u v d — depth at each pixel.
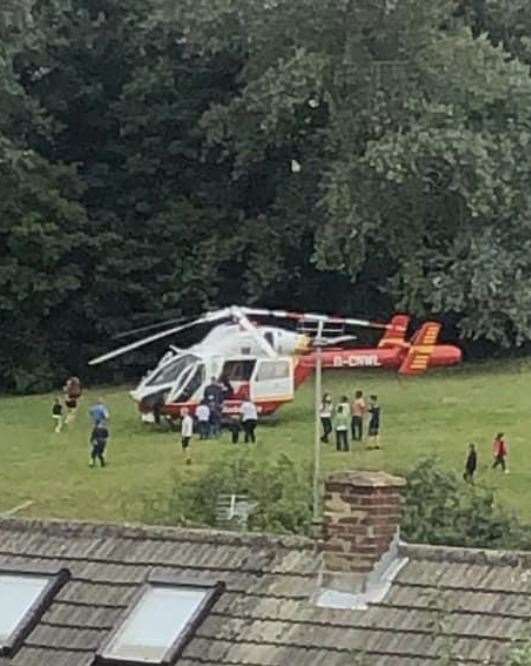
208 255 78.44
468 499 35.84
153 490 49.38
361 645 18.66
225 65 80.62
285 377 60.00
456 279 71.50
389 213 71.50
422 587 19.25
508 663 16.77
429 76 71.56
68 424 63.91
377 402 61.59
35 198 78.00
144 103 81.38
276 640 19.08
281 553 20.41
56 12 80.12
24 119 79.62
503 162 71.38
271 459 51.88
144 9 80.25
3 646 19.83
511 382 68.88
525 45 77.69
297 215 77.38
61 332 78.88
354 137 71.75
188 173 81.81
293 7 72.25
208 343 60.09
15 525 22.03
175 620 19.72
